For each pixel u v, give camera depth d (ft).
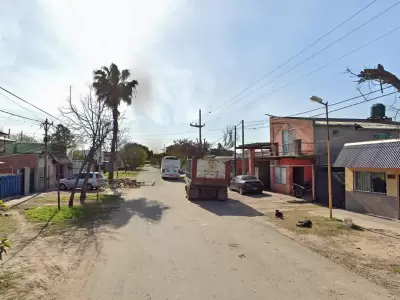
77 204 59.06
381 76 15.55
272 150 91.76
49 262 24.47
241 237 33.50
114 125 99.19
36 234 34.27
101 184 92.02
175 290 18.98
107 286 19.62
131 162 236.02
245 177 82.33
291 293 18.66
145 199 69.41
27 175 78.79
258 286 19.71
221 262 24.61
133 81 100.78
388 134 71.72
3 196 67.67
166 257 25.91
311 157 67.51
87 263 24.26
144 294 18.38
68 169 127.54
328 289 19.36
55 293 18.58
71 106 62.03
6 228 36.99
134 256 26.17
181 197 73.87
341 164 54.03
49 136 95.25
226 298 17.87
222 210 53.83
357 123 78.48
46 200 64.44
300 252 27.73
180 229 37.68
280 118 88.53
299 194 72.18
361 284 20.29
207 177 66.44
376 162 46.42
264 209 55.11
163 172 140.15
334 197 61.36
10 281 20.44
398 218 44.01
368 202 49.42
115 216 46.93
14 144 105.29
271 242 31.35
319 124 70.49
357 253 27.58
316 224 40.60
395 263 24.76
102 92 93.76
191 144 182.39
